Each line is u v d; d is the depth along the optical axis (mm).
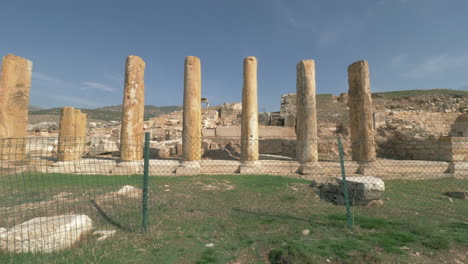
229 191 7359
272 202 6250
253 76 11266
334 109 23844
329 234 4027
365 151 10477
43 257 3203
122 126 10547
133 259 3166
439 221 4773
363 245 3559
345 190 4496
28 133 22031
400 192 7656
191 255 3324
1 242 3369
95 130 23109
